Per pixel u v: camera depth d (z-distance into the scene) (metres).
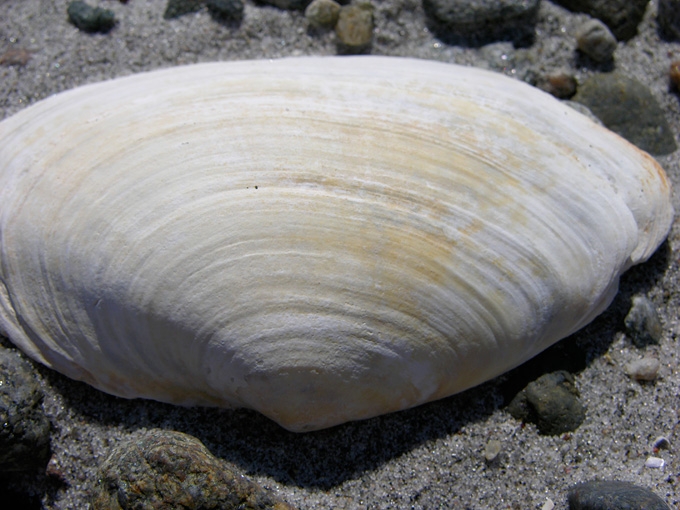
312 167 0.13
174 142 0.13
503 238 0.13
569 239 0.13
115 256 0.13
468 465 0.13
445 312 0.13
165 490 0.12
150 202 0.13
